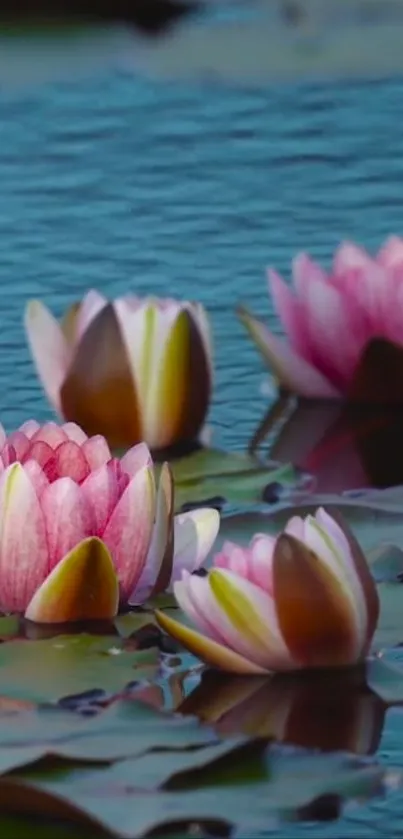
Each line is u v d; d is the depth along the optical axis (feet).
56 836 8.93
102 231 22.43
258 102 28.45
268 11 37.40
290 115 27.61
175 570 12.25
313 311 16.78
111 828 8.83
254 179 24.45
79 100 28.84
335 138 26.32
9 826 9.02
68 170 24.99
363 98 28.53
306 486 14.79
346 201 23.36
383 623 11.57
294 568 10.80
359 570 10.94
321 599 10.82
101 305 16.11
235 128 26.99
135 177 24.63
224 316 19.43
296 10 36.68
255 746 9.93
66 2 37.55
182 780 9.35
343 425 16.58
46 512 11.67
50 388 16.28
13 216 23.00
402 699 10.67
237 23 35.40
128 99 28.86
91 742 9.73
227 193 23.88
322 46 32.01
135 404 15.80
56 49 33.35
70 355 16.17
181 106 28.30
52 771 9.37
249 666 11.00
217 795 9.26
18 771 9.34
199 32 34.04
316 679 10.98
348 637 10.94
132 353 15.75
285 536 10.82
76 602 11.54
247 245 21.75
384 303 16.60
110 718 10.03
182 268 20.98
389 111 27.71
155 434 15.89
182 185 24.23
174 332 15.69
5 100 28.86
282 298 17.02
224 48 32.12
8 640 11.30
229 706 10.53
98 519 11.72
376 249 21.25
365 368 16.74
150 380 15.76
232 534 13.38
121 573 11.78
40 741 9.72
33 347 16.26
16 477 11.64
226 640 11.02
